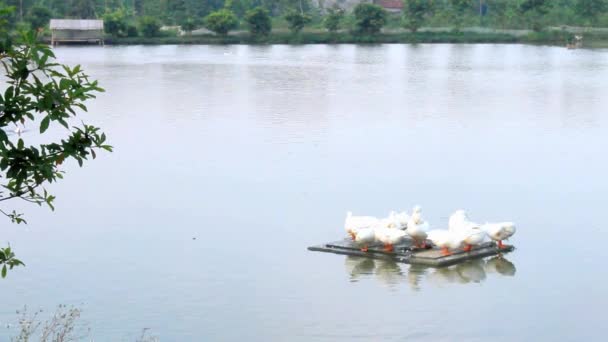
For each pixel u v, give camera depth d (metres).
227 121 53.97
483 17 143.88
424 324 20.89
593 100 64.00
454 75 84.06
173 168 39.53
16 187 9.80
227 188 35.44
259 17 134.62
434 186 35.78
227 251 26.86
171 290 23.33
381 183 36.31
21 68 9.41
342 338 20.05
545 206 32.31
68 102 9.69
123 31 134.00
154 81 78.50
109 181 36.75
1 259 10.54
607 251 26.47
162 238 28.31
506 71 88.06
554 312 21.64
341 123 53.06
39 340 19.56
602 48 118.69
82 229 29.41
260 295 22.89
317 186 35.78
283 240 27.97
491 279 23.97
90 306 22.16
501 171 38.72
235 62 100.62
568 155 42.59
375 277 24.22
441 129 50.81
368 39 132.50
